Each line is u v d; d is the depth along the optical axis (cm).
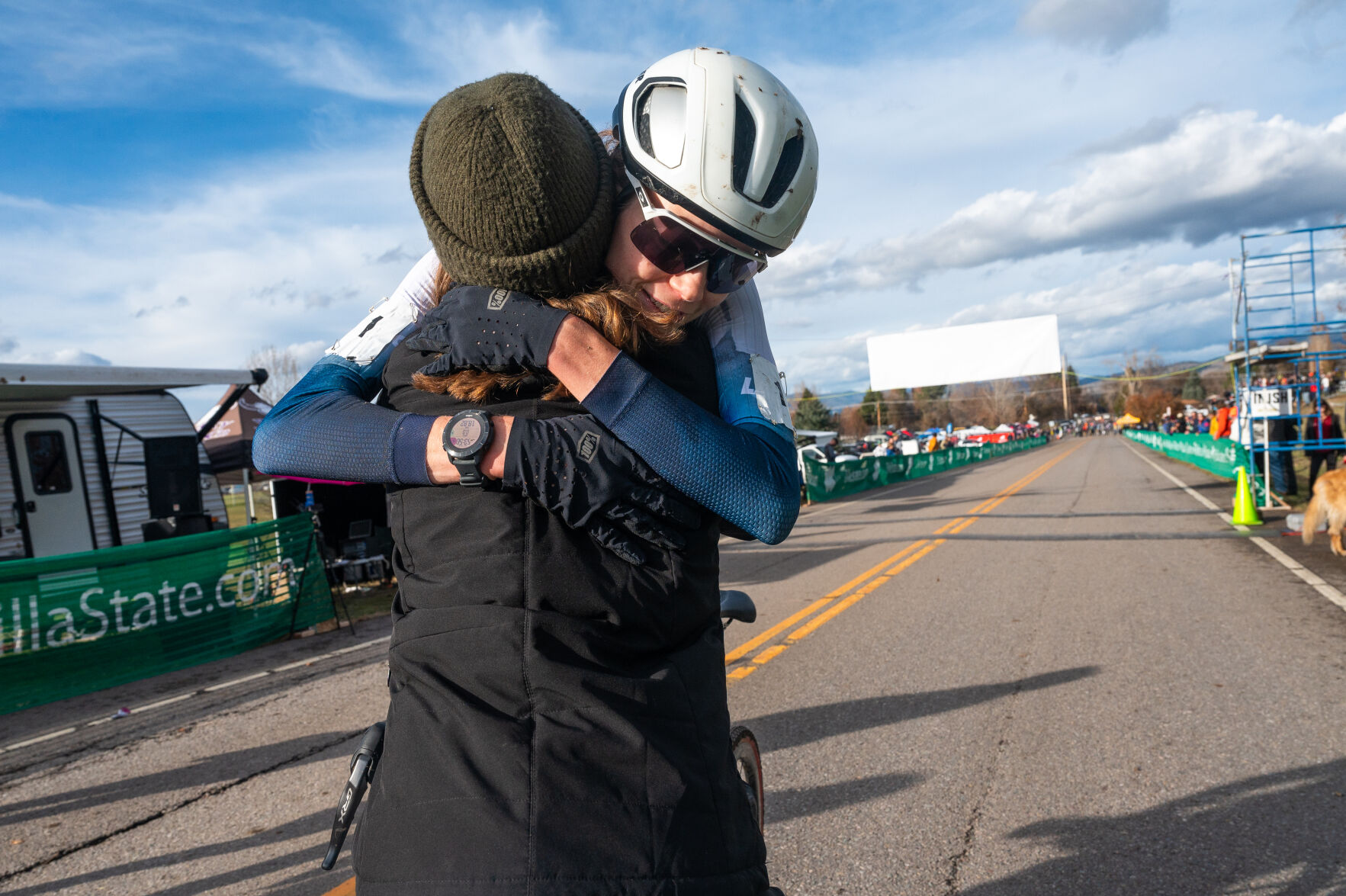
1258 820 295
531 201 87
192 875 299
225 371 888
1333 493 818
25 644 546
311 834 326
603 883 79
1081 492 1730
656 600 93
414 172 97
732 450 92
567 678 87
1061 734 383
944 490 2152
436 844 80
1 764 434
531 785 82
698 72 94
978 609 652
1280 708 400
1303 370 1265
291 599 729
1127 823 298
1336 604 600
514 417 91
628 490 89
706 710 95
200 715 501
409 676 93
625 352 94
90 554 583
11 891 296
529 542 90
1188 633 544
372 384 113
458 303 95
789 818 317
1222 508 1231
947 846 290
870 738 391
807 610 680
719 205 91
